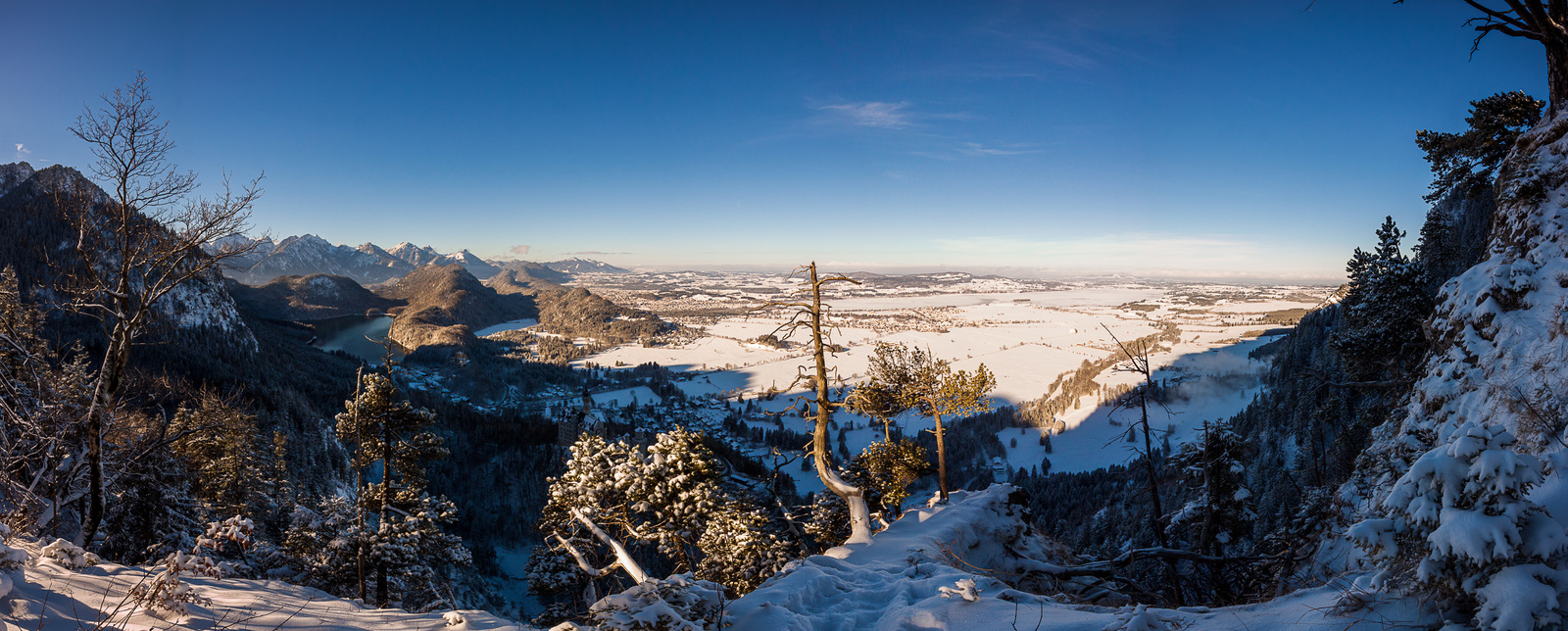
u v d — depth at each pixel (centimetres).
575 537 1736
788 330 1510
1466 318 1350
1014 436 18312
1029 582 1094
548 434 10306
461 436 9750
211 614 632
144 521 2597
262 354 18212
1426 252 2812
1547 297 1147
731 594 908
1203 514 1633
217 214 1378
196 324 16350
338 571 2309
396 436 2158
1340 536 1018
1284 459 4719
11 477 1311
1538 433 944
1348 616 471
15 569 578
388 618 704
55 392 1423
